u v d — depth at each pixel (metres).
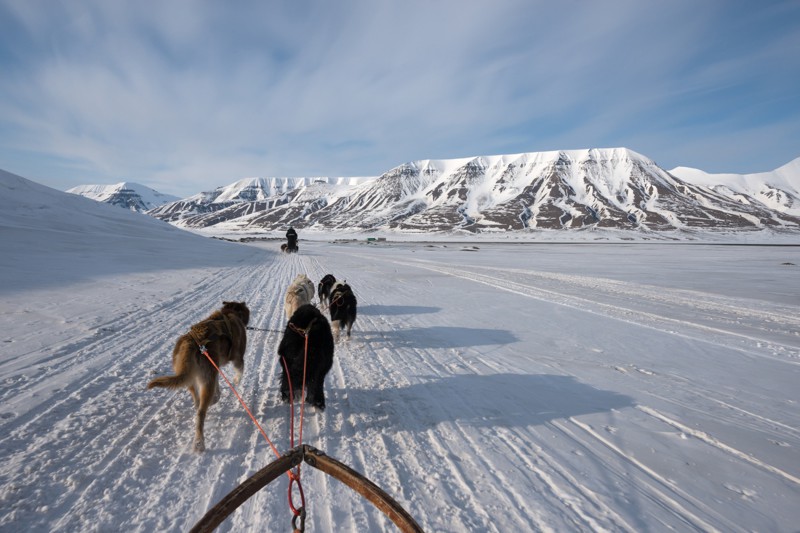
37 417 2.47
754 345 4.82
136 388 2.97
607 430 2.65
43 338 3.91
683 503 1.96
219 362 2.46
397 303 7.08
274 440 2.36
